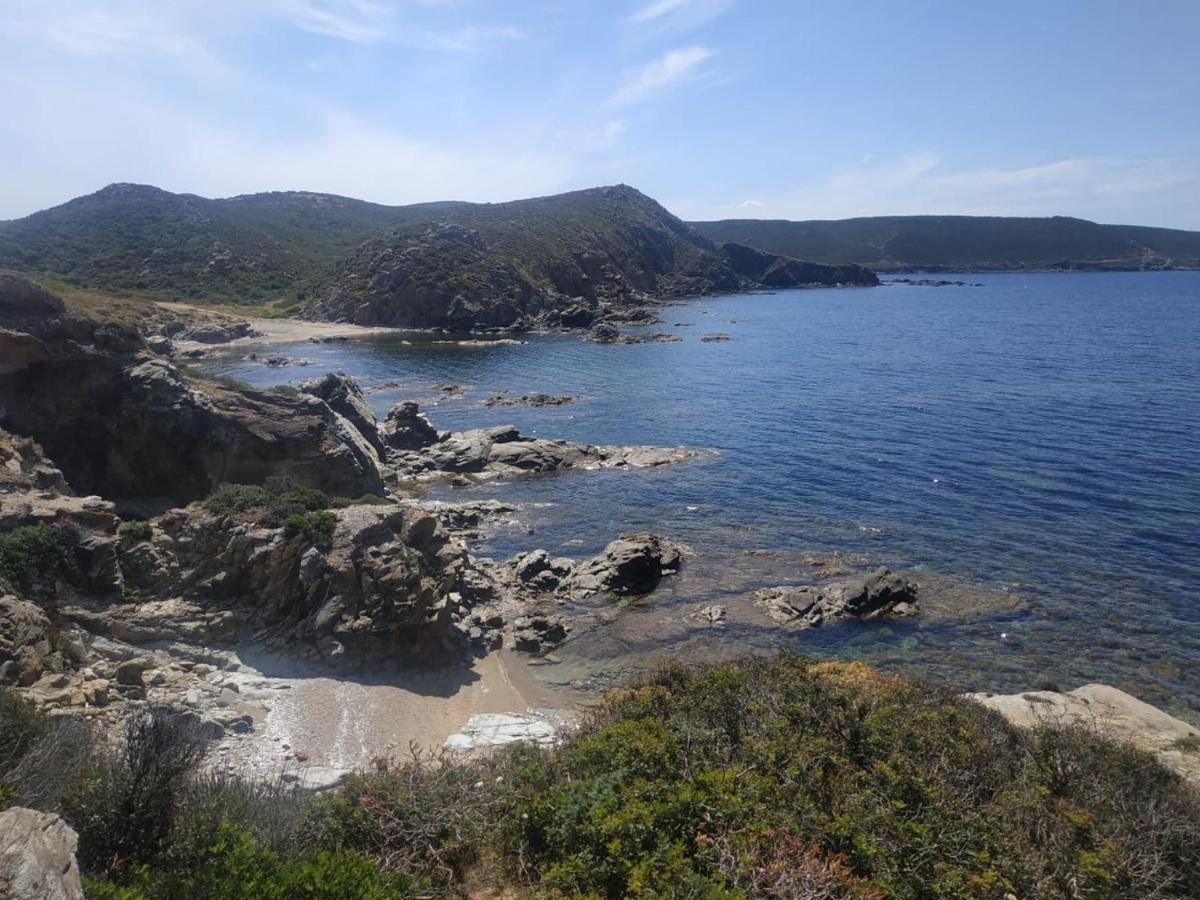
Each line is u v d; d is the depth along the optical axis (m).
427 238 131.00
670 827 7.93
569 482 41.09
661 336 102.00
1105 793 9.56
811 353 84.94
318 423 30.91
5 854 5.11
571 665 22.08
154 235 142.00
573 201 199.38
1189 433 44.19
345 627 19.84
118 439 27.81
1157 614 24.59
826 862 7.53
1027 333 95.69
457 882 8.26
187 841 7.49
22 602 16.66
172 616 19.78
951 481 38.00
